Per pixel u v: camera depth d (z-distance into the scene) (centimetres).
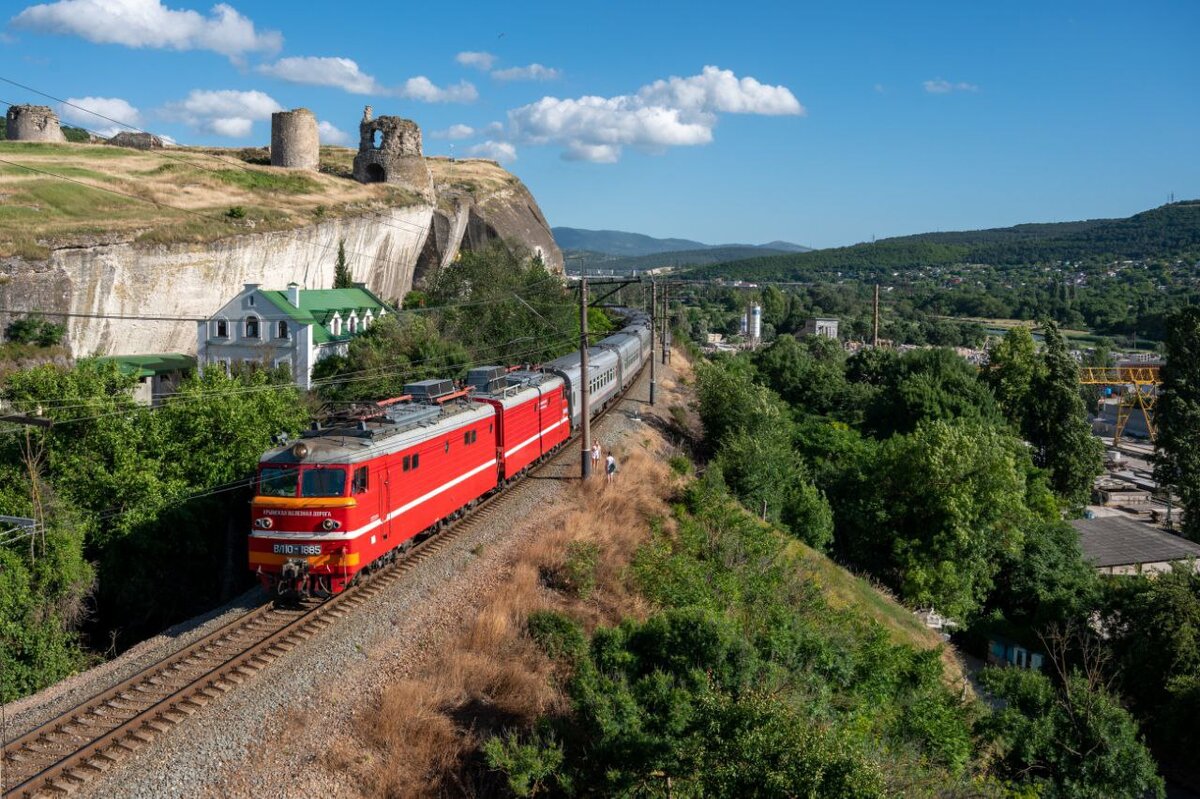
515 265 6084
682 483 3366
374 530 1903
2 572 2188
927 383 5647
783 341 7500
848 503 4197
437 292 5916
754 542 2672
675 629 1573
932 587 3866
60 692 1539
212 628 1784
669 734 1255
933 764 1880
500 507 2672
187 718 1398
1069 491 5966
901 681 2180
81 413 2592
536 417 3098
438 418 2294
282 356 4950
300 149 8638
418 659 1684
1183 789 3048
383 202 7650
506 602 1919
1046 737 2442
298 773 1300
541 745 1375
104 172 6488
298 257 6256
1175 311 6228
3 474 2434
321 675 1575
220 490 2703
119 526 2506
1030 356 6262
